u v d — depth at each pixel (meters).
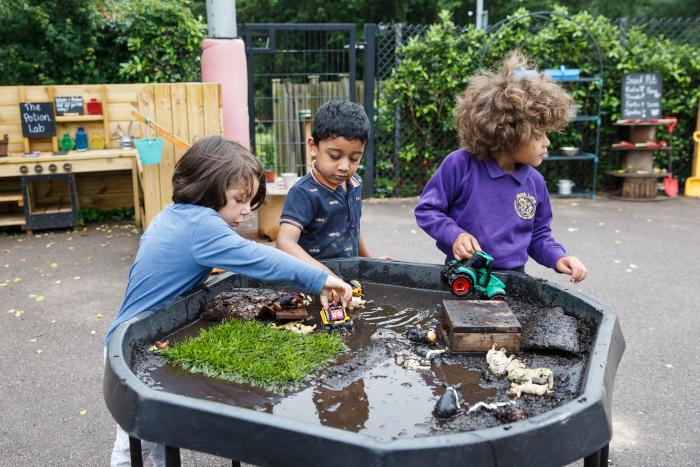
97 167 6.55
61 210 6.68
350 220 2.28
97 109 6.93
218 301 1.69
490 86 2.00
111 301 4.48
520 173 2.12
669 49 8.59
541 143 1.99
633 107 8.28
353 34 8.05
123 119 7.03
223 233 1.56
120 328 1.41
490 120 1.96
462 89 8.18
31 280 4.99
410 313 1.74
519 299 1.82
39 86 6.76
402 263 1.97
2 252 5.86
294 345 1.46
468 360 1.43
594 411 1.08
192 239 1.59
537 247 2.19
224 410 1.06
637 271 5.18
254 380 1.31
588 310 1.59
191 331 1.59
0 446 2.63
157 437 1.11
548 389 1.26
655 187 8.31
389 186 8.41
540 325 1.52
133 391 1.14
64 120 6.81
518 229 2.12
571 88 8.48
